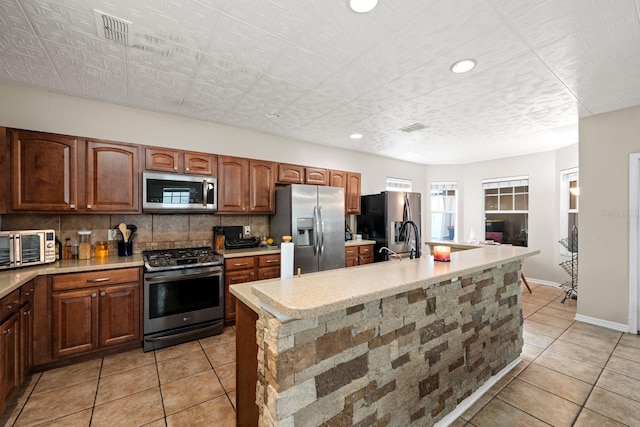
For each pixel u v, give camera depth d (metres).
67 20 1.67
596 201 3.22
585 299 3.31
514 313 2.47
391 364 1.47
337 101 2.86
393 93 2.66
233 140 3.70
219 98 2.80
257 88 2.57
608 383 2.14
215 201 3.32
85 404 1.91
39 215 2.67
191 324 2.86
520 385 2.14
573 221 4.63
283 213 3.78
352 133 3.99
